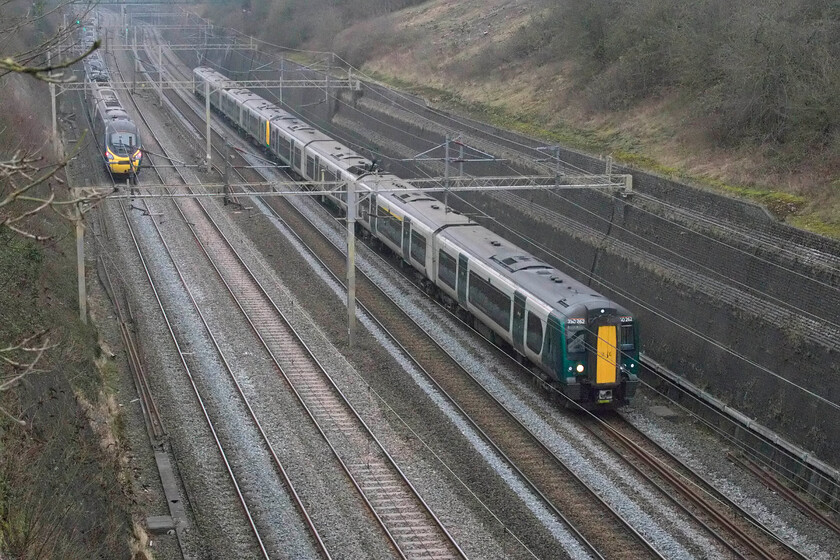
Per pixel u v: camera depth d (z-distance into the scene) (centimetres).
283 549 3034
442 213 5953
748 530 3303
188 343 4909
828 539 3288
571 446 3900
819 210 4622
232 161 9500
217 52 16288
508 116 8300
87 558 2572
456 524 3219
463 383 4544
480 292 5056
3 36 2259
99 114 9344
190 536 3097
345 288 5962
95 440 3397
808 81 5541
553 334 4262
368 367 4709
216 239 6869
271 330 5169
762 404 4159
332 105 10812
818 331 3925
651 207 5141
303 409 4153
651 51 7344
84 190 4272
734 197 4725
